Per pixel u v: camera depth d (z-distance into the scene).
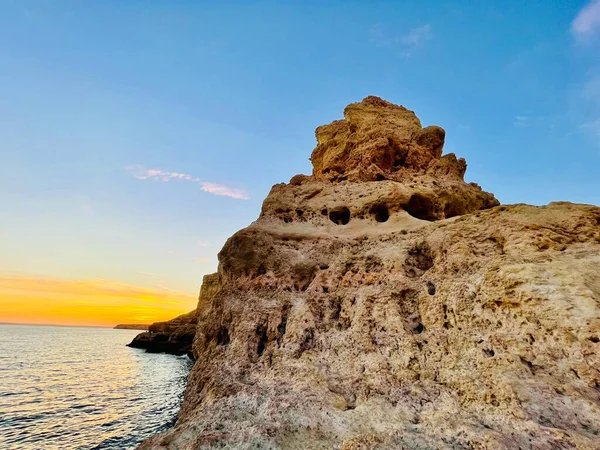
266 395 10.77
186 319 79.50
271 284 16.66
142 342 86.56
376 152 25.66
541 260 10.20
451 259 12.73
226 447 8.45
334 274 15.61
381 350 11.26
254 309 15.23
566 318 8.41
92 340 139.88
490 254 12.09
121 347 96.06
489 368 8.78
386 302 12.70
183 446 9.03
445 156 27.30
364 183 23.27
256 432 8.81
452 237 13.67
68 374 39.94
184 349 66.94
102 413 22.19
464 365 9.42
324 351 12.27
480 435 6.95
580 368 7.64
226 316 16.06
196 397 13.21
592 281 8.93
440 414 8.27
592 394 7.13
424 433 7.79
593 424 6.55
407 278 13.59
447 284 11.84
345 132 30.62
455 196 23.38
